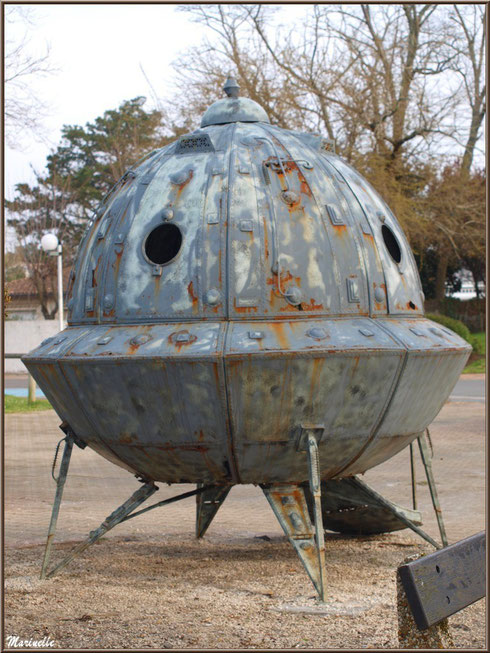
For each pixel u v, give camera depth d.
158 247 6.72
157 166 6.82
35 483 11.77
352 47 27.17
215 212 6.24
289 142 6.88
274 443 6.07
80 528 8.88
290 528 6.30
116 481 12.00
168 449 6.20
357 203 6.72
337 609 5.78
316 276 6.17
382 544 8.08
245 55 26.58
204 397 5.86
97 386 6.16
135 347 5.98
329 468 6.50
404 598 4.04
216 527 8.96
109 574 6.95
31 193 53.38
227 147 6.70
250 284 6.05
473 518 9.00
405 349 6.11
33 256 50.25
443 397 7.07
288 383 5.82
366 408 6.18
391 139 28.47
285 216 6.25
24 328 40.03
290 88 26.72
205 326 6.00
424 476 11.82
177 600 6.12
